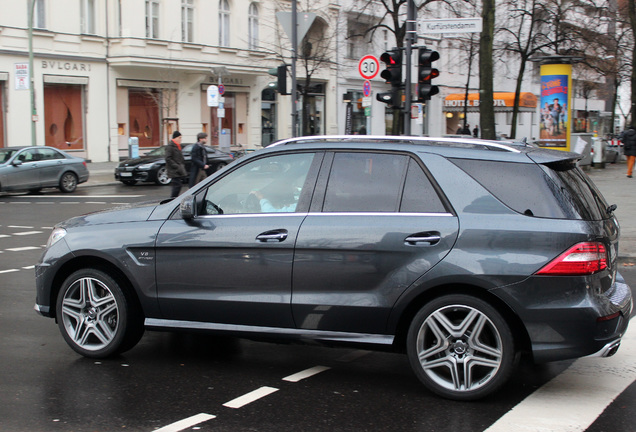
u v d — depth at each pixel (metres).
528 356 5.06
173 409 4.55
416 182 4.83
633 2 25.66
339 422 4.32
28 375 5.26
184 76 33.97
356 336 4.87
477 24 11.73
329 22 39.44
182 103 34.00
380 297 4.75
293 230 4.96
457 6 33.75
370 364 5.59
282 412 4.50
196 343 6.19
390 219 4.79
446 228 4.64
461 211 4.66
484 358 4.62
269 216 5.10
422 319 4.71
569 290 4.41
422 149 4.89
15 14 27.47
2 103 27.53
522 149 4.84
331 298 4.86
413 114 16.73
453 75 48.56
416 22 12.52
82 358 5.70
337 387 5.02
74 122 30.06
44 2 28.44
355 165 5.02
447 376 4.79
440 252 4.62
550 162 4.69
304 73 38.53
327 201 5.00
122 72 31.45
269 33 37.59
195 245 5.18
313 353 5.91
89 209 17.17
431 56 12.29
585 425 4.27
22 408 4.56
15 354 5.80
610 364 5.55
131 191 22.42
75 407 4.58
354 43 42.34
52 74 28.78
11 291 8.30
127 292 5.54
